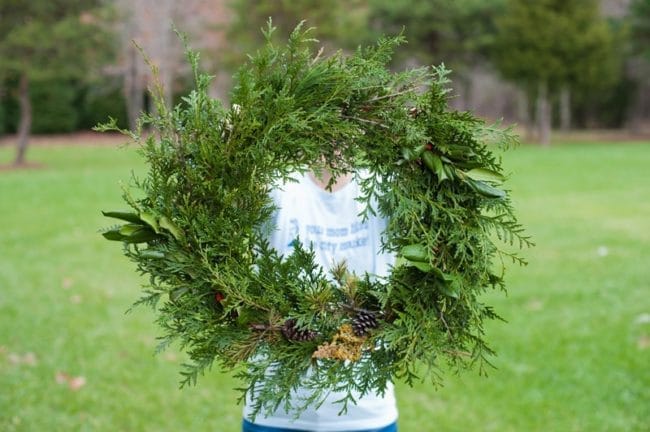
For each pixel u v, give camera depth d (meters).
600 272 7.63
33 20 21.36
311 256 1.91
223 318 1.82
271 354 1.84
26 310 6.30
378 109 1.89
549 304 6.45
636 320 5.90
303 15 25.64
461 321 1.91
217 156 1.79
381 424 2.33
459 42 32.66
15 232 10.18
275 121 1.79
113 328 5.82
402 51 31.75
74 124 35.00
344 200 2.31
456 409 4.30
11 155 25.53
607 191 14.34
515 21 30.39
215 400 4.46
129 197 1.79
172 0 26.14
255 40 26.27
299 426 2.30
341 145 1.90
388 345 1.83
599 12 32.50
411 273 1.88
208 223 1.77
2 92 24.09
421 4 30.59
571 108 40.72
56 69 21.59
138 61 27.20
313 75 1.84
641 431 3.98
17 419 4.07
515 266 7.94
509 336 5.55
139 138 1.83
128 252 1.81
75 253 8.82
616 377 4.70
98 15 21.92
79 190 15.05
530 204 12.59
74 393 4.48
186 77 26.62
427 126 1.87
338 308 1.88
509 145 1.88
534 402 4.36
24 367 4.90
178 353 5.29
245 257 1.85
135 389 4.59
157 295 1.81
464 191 1.90
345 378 1.84
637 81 37.28
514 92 41.34
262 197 1.85
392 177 1.92
